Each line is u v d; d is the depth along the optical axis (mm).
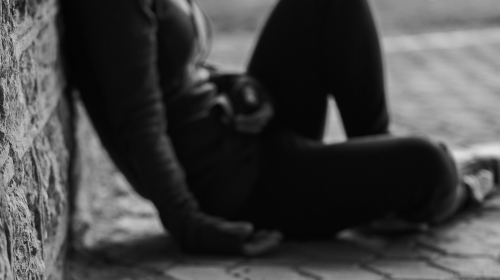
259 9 9656
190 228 2678
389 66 7023
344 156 2717
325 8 2805
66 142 2625
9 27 1734
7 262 1457
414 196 2709
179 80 2746
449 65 6945
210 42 3010
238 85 2832
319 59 2873
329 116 5449
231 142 2770
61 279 2367
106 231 3123
